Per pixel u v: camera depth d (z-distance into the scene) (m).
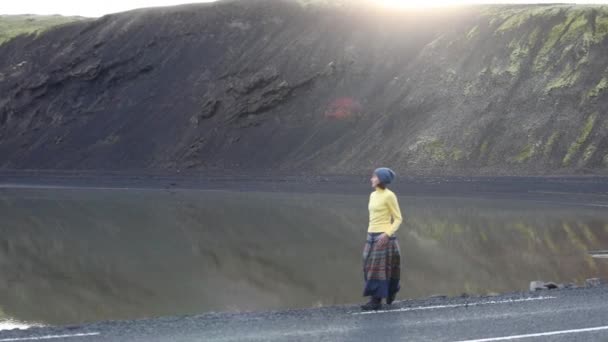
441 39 69.81
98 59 88.75
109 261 23.36
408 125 60.50
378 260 10.06
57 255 24.98
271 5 87.00
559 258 20.27
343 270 20.31
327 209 35.81
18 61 95.69
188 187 52.97
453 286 16.70
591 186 39.94
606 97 52.56
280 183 51.75
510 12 68.75
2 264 23.06
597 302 9.90
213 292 18.02
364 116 66.06
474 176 48.72
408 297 15.44
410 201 37.84
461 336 8.00
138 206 41.06
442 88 62.72
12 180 65.56
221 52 83.75
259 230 29.17
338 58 74.69
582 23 60.84
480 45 65.31
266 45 81.50
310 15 83.62
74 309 16.59
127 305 16.91
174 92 80.56
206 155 69.19
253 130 70.50
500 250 22.11
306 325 8.77
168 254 24.38
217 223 31.97
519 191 39.91
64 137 79.75
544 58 59.19
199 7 91.38
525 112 54.62
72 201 45.22
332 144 63.50
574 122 51.50
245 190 48.81
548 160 49.31
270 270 20.64
